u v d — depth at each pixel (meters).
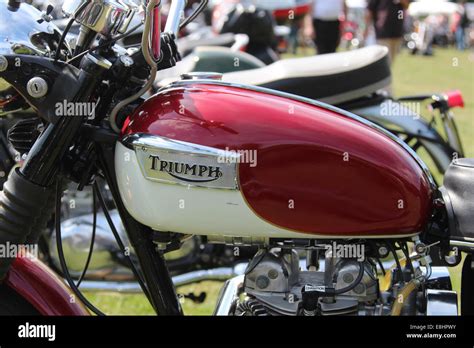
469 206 1.87
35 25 1.83
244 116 1.80
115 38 1.80
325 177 1.79
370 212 1.81
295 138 1.78
